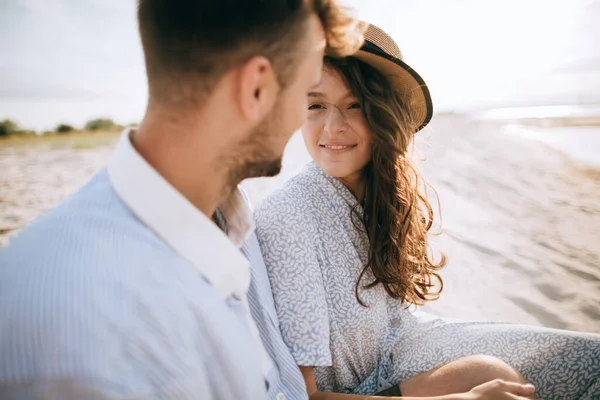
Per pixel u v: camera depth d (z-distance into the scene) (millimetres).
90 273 703
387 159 1659
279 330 1429
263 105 895
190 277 838
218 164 923
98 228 778
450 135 11750
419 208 2021
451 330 1715
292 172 6555
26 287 679
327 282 1593
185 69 833
